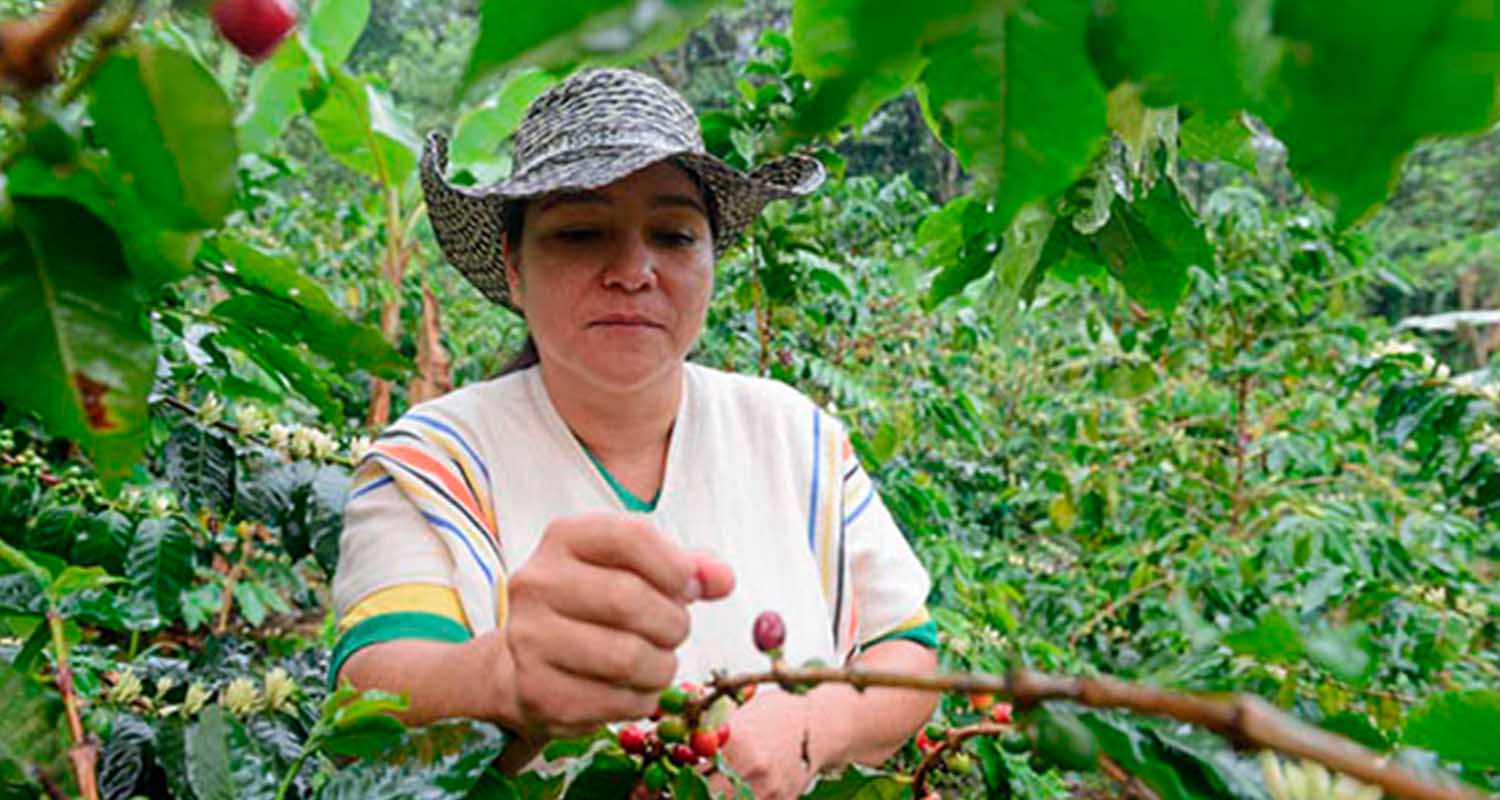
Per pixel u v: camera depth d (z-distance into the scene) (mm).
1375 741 589
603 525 674
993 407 4371
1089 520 3479
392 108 3283
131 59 357
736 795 722
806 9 310
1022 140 344
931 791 917
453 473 1021
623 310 1030
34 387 428
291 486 1322
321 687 1396
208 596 2549
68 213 420
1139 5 299
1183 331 3727
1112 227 820
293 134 8539
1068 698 410
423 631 892
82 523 1200
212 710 723
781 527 1123
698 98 10211
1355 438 3516
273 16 347
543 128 1154
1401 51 234
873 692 1054
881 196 3486
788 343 2674
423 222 3527
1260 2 259
